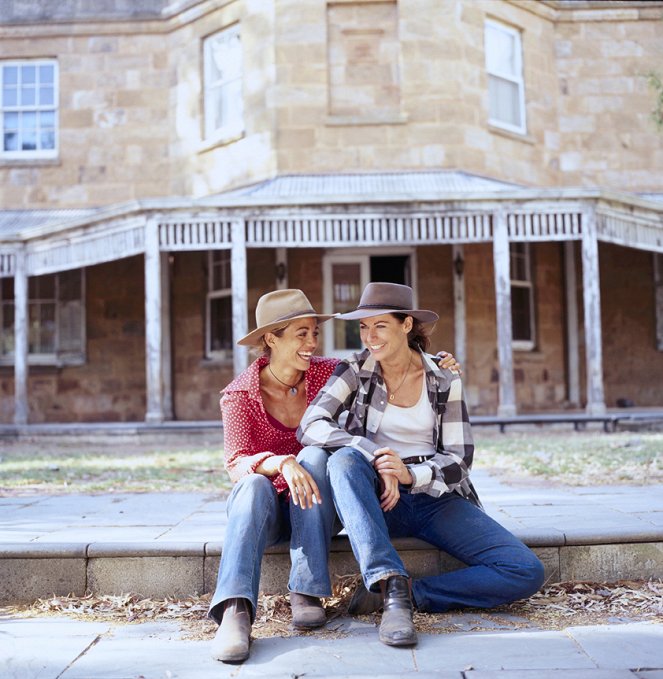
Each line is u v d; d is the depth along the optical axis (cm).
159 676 249
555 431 1084
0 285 1426
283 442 338
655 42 1420
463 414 328
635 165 1405
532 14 1372
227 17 1321
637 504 447
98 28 1419
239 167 1298
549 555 343
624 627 289
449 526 319
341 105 1265
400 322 324
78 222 1138
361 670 251
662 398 1428
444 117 1252
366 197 1062
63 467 758
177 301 1377
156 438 1100
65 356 1405
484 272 1316
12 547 341
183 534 376
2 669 255
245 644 263
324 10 1265
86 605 330
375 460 306
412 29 1258
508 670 248
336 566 338
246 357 1077
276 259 1316
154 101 1411
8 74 1438
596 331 1077
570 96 1413
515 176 1323
